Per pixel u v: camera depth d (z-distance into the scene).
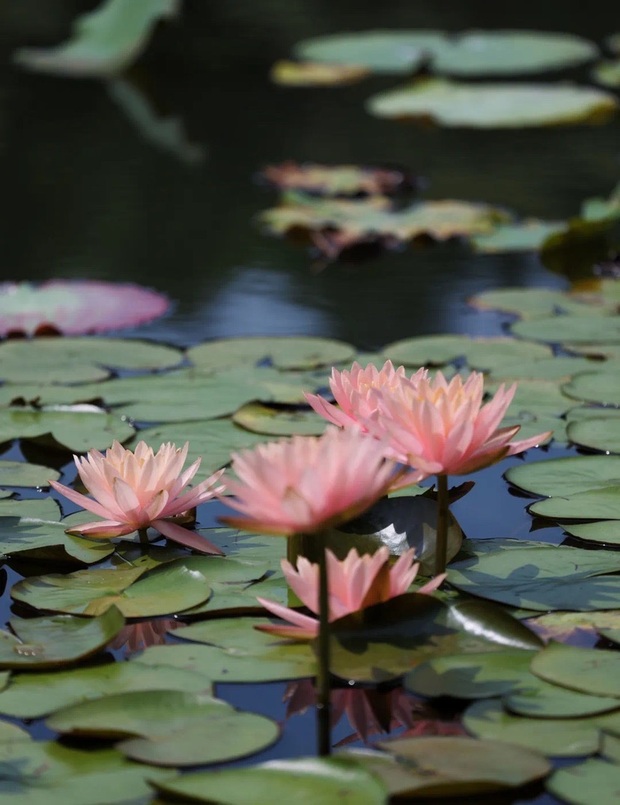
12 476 4.45
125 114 9.49
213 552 4.23
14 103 9.80
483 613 4.08
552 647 4.05
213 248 6.35
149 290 5.45
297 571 4.19
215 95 10.20
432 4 14.73
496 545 4.26
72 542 4.28
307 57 11.48
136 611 4.13
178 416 4.61
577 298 5.26
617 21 13.48
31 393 4.70
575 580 4.18
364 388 4.21
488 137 9.20
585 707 3.98
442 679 4.01
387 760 3.92
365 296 5.50
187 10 13.93
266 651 4.07
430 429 4.10
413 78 11.45
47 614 4.14
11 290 5.41
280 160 8.20
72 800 3.89
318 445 3.95
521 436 4.52
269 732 3.96
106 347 4.93
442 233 6.52
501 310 5.13
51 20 13.38
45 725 3.97
